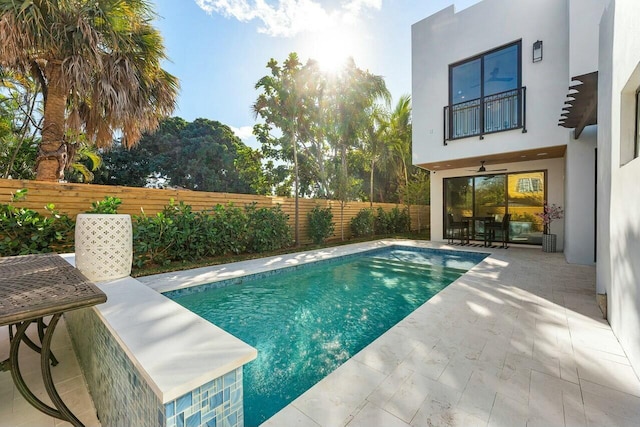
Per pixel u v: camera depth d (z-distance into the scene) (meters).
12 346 1.61
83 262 2.49
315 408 1.81
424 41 8.69
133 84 5.84
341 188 11.67
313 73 11.03
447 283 5.79
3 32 4.54
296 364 2.94
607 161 3.19
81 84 5.31
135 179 18.27
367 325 3.91
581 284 4.57
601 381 2.07
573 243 6.30
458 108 8.16
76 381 2.41
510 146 7.27
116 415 1.54
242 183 20.36
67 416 1.71
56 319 1.65
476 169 9.65
